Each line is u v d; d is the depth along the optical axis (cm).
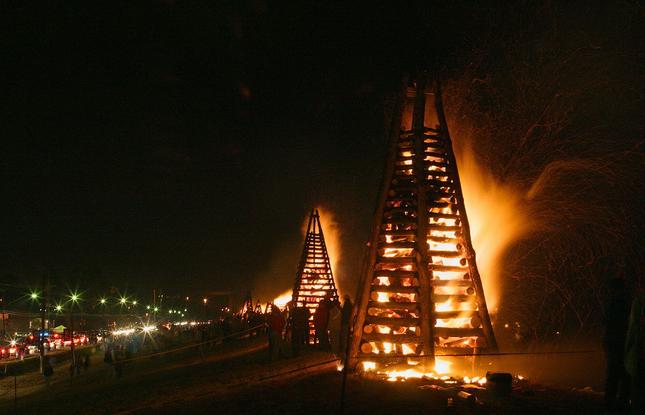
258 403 908
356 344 1124
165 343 4584
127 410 1102
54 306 7338
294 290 2669
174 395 1220
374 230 1201
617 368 737
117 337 5031
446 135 1288
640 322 673
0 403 2522
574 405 813
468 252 1180
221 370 1617
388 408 803
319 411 809
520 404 820
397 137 1274
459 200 1220
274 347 1588
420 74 1322
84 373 3462
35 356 5050
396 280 1192
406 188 1219
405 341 1095
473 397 821
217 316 8625
